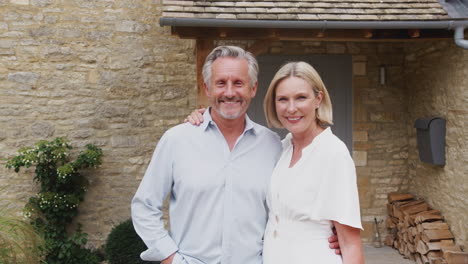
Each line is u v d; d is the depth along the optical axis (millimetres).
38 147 4746
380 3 4289
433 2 4328
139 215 2020
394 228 5387
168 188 2041
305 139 1962
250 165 2018
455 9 4227
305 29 4176
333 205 1773
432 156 4719
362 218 5629
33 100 4934
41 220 4879
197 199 1929
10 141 4906
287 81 1896
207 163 1958
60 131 4984
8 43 4875
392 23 4004
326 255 1796
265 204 2105
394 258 5047
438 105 4824
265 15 3951
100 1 5031
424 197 5230
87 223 5086
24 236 3236
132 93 5109
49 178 4816
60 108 4980
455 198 4492
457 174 4445
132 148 5125
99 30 5027
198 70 4082
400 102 5629
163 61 5168
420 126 4883
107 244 4293
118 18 5062
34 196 4980
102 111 5059
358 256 1777
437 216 4738
